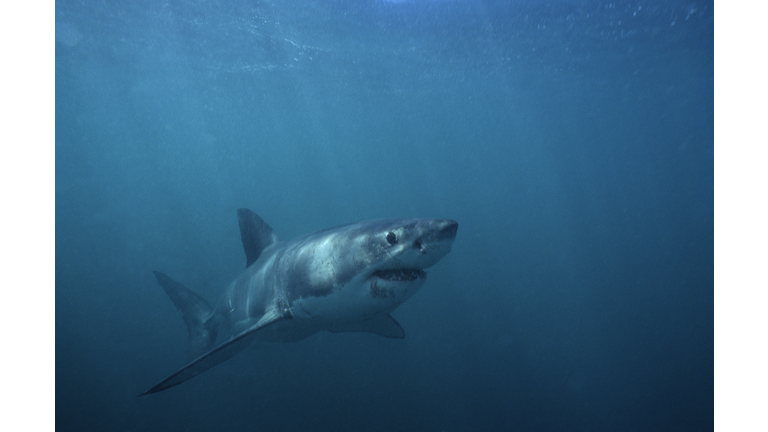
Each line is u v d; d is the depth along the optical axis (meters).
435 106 30.17
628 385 7.46
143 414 6.68
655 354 8.81
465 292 14.12
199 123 34.12
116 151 50.38
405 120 34.72
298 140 42.97
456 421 6.13
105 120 33.34
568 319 11.07
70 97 26.05
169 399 7.15
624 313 11.72
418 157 61.56
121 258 25.48
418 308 11.95
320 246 4.08
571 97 29.20
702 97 30.98
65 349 9.73
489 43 17.19
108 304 14.36
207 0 12.74
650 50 19.69
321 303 4.09
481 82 24.42
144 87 23.72
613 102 31.64
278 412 6.34
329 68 20.14
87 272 21.20
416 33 15.68
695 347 9.07
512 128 41.69
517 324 10.57
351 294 3.92
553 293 14.09
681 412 6.58
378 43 16.64
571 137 48.44
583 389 7.28
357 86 23.69
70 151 48.34
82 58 18.67
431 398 6.81
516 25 15.23
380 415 6.23
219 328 5.74
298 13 13.66
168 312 13.20
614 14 14.84
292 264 4.27
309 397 6.76
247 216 5.48
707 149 57.31
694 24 16.59
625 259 23.58
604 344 9.35
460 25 15.06
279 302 4.36
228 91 24.23
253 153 52.16
